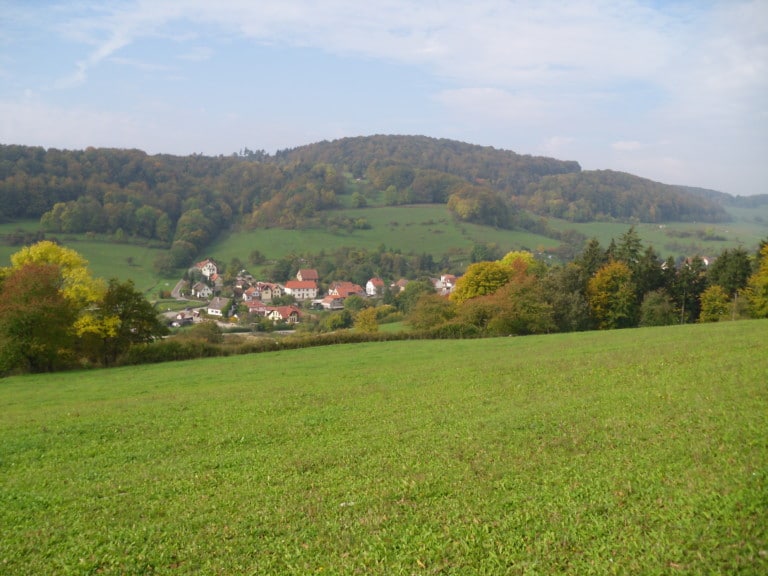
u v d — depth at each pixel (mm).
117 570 11062
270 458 18141
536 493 12945
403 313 122375
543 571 9680
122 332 56469
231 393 31109
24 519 14055
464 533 11328
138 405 28984
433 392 27141
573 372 28109
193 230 170000
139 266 144625
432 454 16797
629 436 16297
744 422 15898
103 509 14438
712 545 9750
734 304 74750
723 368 23703
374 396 27266
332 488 14688
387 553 10836
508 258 96625
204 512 13750
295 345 60469
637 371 26016
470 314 70375
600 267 88250
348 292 150500
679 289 87188
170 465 18156
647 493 12188
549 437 17219
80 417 26547
